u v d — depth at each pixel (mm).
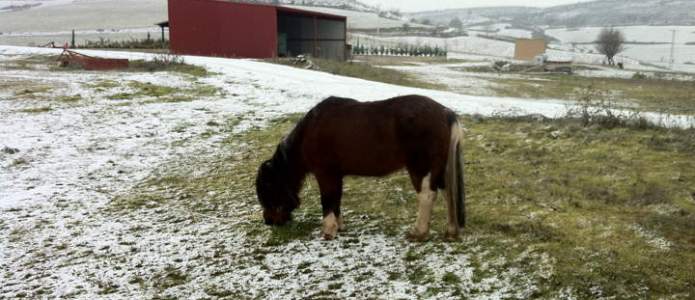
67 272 5422
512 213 5836
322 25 40156
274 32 29016
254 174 8352
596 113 10117
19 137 10820
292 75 18375
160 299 4770
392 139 4957
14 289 5129
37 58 23797
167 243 5969
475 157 8234
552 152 8117
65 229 6574
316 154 5355
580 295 4086
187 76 17422
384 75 25125
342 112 5188
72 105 13461
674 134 8555
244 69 19125
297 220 6312
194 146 10266
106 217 6938
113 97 14422
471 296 4258
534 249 4875
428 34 108125
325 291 4613
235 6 28141
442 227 5613
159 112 12844
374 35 101000
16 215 7109
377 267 4930
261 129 11219
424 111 4898
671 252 4582
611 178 6723
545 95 22672
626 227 5156
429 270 4746
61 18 96250
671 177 6555
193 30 28172
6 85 15688
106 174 8805
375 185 7289
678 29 156375
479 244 5125
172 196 7637
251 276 5023
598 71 43250
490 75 33719
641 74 38812
